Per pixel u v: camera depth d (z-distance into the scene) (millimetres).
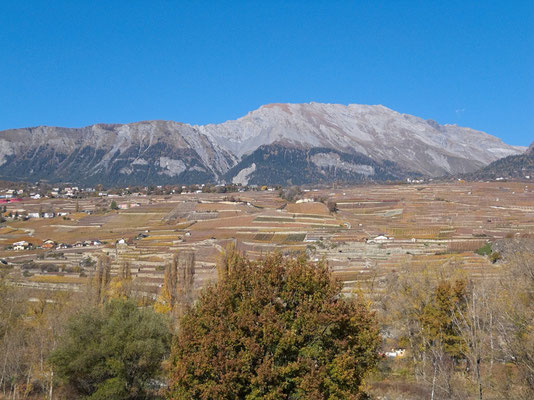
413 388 45719
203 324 30891
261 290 30812
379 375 50562
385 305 67938
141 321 46875
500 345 31172
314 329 30391
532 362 28547
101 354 44062
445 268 77188
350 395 29188
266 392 28641
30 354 56969
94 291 84125
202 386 28688
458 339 46719
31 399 51219
